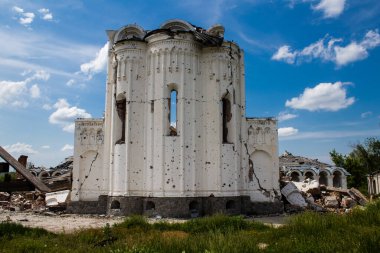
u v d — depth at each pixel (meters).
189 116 33.88
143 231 20.19
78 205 35.78
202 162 34.09
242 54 37.84
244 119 36.78
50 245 16.11
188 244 14.09
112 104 36.03
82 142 37.09
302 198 39.16
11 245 15.77
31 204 40.16
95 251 14.62
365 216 17.73
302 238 14.92
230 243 13.50
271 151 37.41
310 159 67.25
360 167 75.31
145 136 34.19
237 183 34.19
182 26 36.50
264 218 32.75
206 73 35.47
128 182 33.28
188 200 32.31
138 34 37.47
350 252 12.20
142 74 35.12
